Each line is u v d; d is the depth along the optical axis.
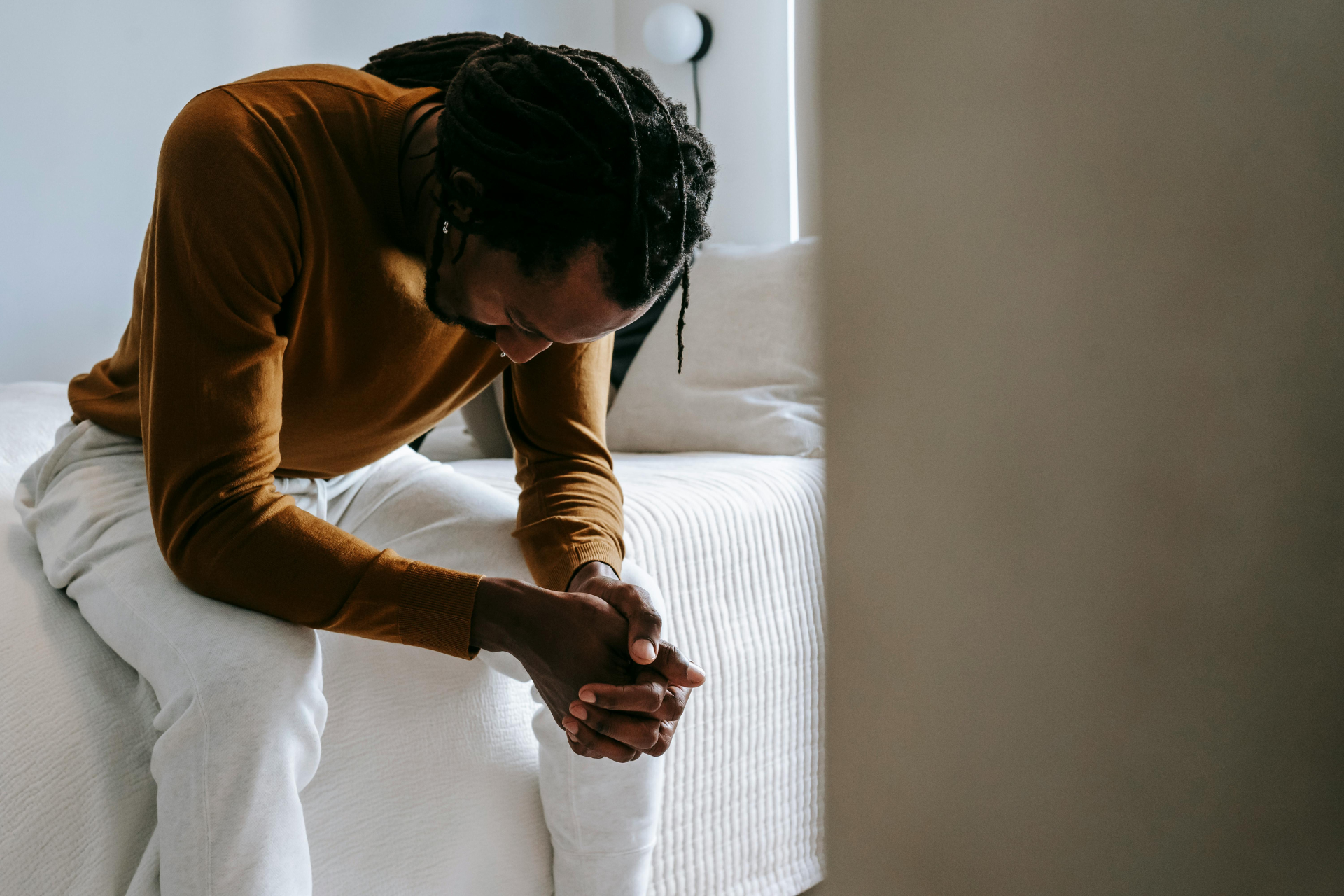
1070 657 0.15
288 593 0.77
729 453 1.78
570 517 0.98
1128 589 0.15
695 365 1.90
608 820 1.00
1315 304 0.14
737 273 1.96
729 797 1.32
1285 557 0.14
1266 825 0.15
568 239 0.73
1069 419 0.15
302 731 0.74
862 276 0.17
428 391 0.99
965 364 0.16
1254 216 0.14
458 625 0.78
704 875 1.30
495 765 1.03
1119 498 0.14
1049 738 0.15
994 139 0.15
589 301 0.76
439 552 1.02
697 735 1.28
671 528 1.26
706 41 2.61
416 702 0.99
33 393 1.68
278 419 0.82
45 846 0.74
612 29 2.90
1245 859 0.15
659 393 1.91
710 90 2.63
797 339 1.83
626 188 0.72
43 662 0.81
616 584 0.86
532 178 0.72
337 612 0.78
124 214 2.13
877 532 0.17
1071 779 0.15
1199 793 0.15
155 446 0.77
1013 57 0.15
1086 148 0.14
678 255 0.77
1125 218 0.14
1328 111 0.14
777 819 1.38
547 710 1.00
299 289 0.83
